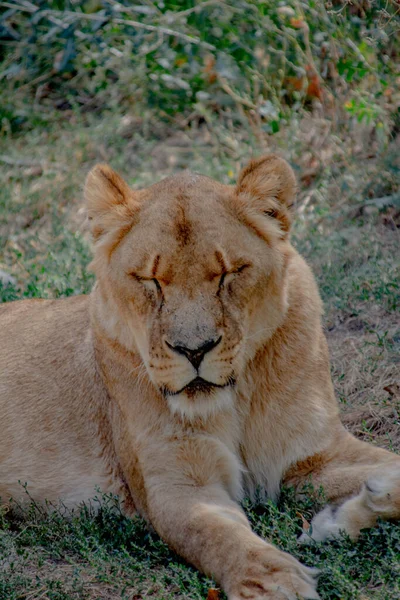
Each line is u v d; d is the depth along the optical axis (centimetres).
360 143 1528
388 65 1490
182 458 785
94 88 1903
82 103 1948
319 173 1500
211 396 748
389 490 724
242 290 748
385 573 671
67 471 888
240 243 751
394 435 919
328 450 810
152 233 752
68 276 1314
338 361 1075
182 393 744
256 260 757
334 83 1545
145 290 753
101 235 803
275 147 1584
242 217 773
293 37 1510
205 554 696
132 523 802
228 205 774
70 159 1744
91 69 1855
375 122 1470
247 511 803
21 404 924
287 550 716
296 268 843
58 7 1728
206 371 731
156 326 740
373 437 922
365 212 1412
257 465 822
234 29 1543
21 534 828
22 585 723
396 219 1376
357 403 992
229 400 762
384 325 1128
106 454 875
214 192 781
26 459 905
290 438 808
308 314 823
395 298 1155
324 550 710
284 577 643
